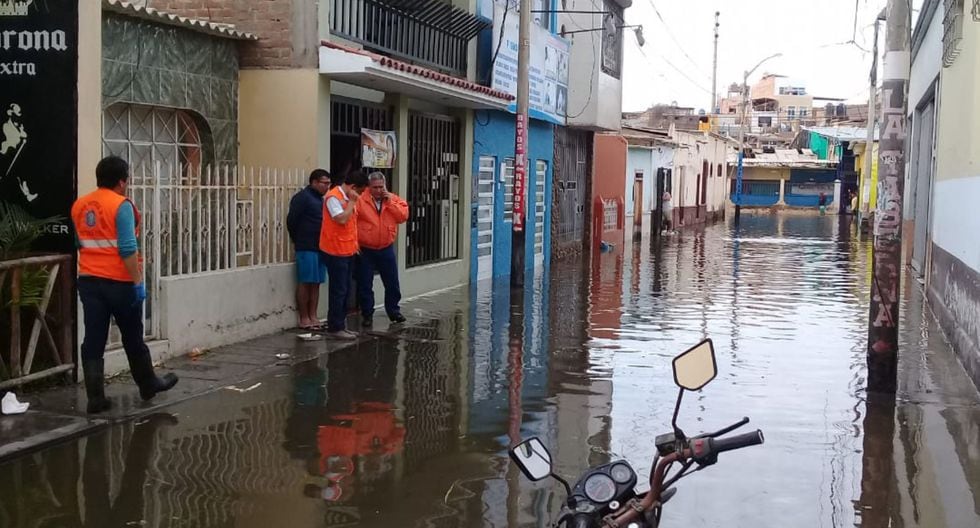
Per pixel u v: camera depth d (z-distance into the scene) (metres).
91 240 7.28
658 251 27.41
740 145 55.94
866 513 5.90
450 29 15.38
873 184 47.38
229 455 6.71
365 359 10.10
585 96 22.80
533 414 8.06
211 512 5.63
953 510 5.97
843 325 13.38
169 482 6.12
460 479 6.34
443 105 16.06
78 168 8.17
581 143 25.38
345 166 12.93
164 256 9.44
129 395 8.05
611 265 22.33
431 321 12.79
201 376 8.89
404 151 14.27
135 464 6.45
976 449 7.31
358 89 13.10
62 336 8.18
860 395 9.03
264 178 11.53
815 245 31.06
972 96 11.24
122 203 7.26
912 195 24.28
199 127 11.31
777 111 90.31
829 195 67.00
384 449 6.97
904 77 8.91
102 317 7.35
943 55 14.47
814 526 5.66
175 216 9.59
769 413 8.28
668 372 9.85
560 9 21.36
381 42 13.37
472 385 9.08
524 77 16.42
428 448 7.02
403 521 5.57
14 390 7.82
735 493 6.20
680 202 42.97
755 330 12.79
